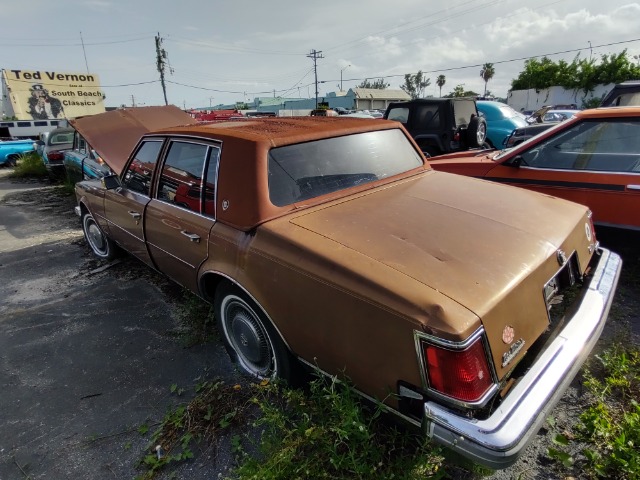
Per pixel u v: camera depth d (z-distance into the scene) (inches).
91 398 108.4
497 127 444.8
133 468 87.3
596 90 1542.8
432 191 111.1
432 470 77.7
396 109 410.0
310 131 110.3
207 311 141.8
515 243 82.9
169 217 119.6
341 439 73.4
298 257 81.0
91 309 155.6
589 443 86.4
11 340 137.9
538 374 70.9
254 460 78.0
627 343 115.7
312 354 82.6
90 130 193.6
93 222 196.5
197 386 108.6
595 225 155.9
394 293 67.4
